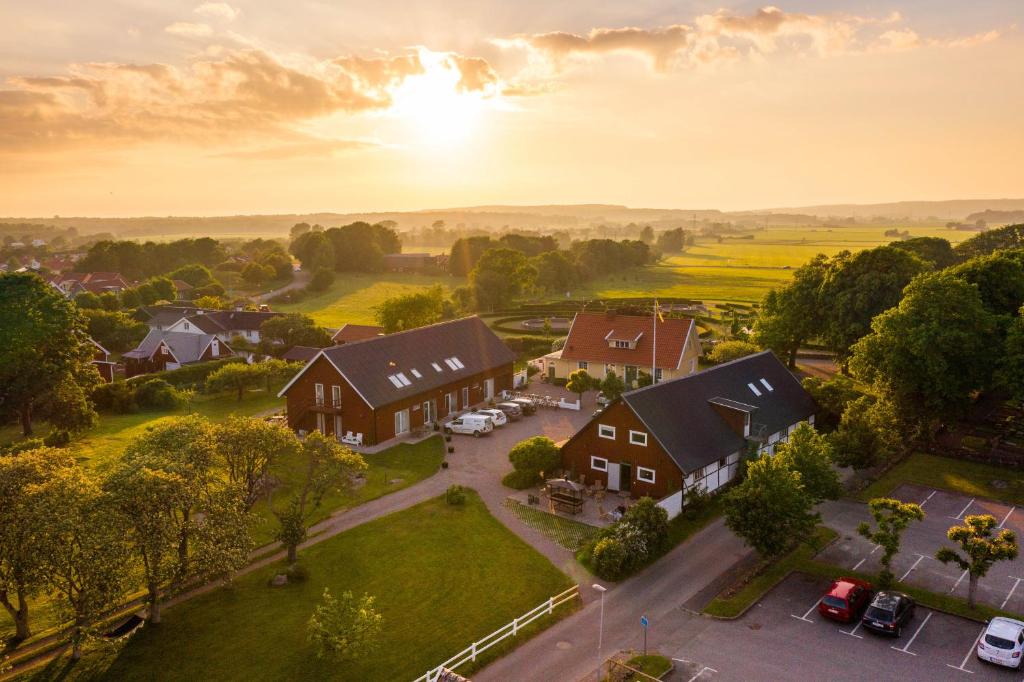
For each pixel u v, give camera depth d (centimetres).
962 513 4172
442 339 6719
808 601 3206
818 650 2811
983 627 2975
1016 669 2642
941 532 3925
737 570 3519
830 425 5603
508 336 10475
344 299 16850
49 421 5841
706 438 4478
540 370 8231
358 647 2662
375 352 5953
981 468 4894
